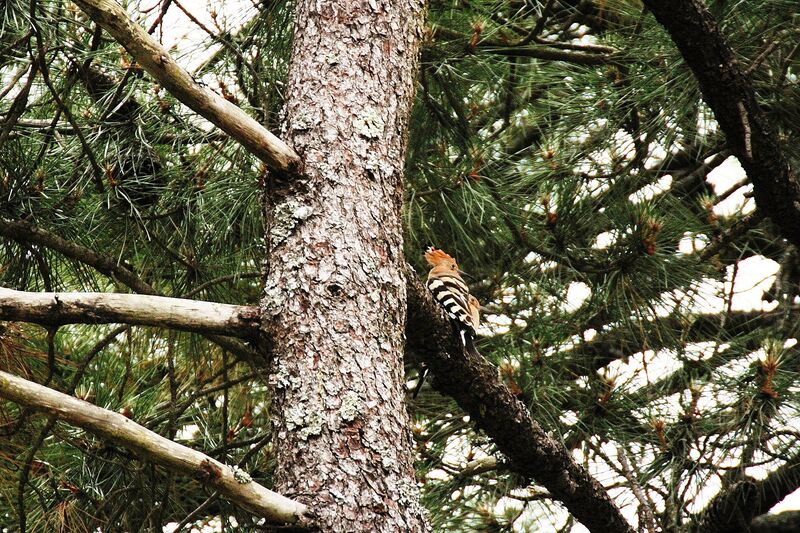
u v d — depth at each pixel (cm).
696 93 1031
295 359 618
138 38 602
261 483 1027
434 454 1084
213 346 1096
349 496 582
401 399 634
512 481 1065
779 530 1011
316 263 641
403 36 748
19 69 966
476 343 1113
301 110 701
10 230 950
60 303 595
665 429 1016
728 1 1034
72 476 959
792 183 980
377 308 643
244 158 981
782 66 1054
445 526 1059
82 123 995
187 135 995
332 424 599
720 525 1026
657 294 1059
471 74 1095
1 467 858
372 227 666
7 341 879
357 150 686
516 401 827
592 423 1052
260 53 1016
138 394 1077
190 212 978
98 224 1010
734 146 972
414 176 1109
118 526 974
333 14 729
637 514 955
